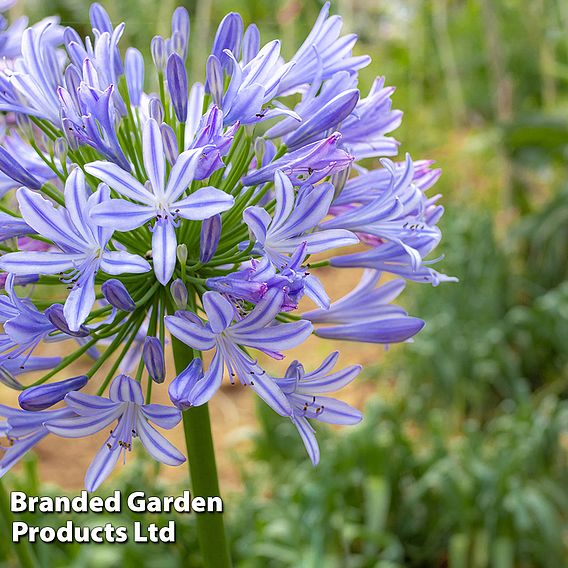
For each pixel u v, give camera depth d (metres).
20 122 0.78
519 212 2.26
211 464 0.81
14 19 1.83
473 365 1.69
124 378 0.73
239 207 0.77
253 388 0.74
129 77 0.83
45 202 0.73
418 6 2.83
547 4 2.42
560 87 3.02
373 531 1.25
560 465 1.42
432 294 1.82
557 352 1.79
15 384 0.76
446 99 3.10
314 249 0.75
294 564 1.15
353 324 0.80
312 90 0.78
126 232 0.77
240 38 0.79
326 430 1.42
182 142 0.78
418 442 1.62
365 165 2.60
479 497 1.25
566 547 1.30
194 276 0.77
